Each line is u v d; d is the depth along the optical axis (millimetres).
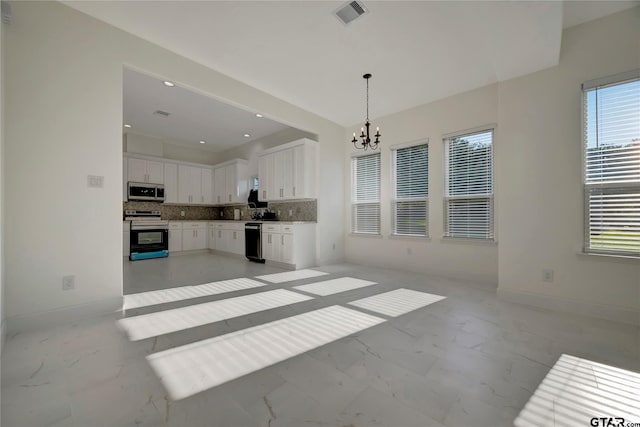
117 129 2615
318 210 5152
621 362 1742
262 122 5371
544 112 2855
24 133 2158
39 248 2219
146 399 1374
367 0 2264
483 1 1956
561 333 2176
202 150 7602
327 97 4191
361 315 2561
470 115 3902
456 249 4035
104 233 2539
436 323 2371
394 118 4789
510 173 3049
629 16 2457
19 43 2148
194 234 6945
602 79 2557
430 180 4309
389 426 1207
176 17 2502
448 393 1435
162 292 3312
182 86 3166
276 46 2922
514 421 1240
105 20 2547
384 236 4914
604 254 2551
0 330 1848
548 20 2127
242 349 1903
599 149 2605
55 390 1433
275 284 3715
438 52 2992
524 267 2955
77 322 2340
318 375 1597
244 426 1206
